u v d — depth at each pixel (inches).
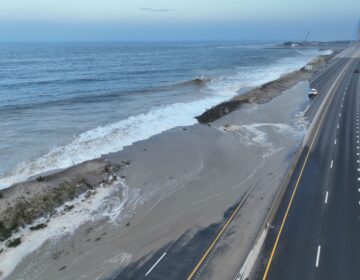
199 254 872.9
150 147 1620.3
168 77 3944.4
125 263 855.7
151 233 981.2
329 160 1414.9
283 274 784.3
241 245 894.4
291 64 5689.0
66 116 2103.8
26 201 1094.4
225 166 1424.7
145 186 1270.9
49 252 917.8
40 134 1756.9
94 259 881.5
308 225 973.8
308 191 1164.5
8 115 2085.4
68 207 1117.7
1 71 4286.4
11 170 1343.5
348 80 3292.3
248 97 2608.3
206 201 1146.0
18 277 832.3
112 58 6830.7
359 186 1197.7
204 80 3533.5
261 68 5029.5
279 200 1104.2
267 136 1775.3
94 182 1278.3
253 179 1288.1
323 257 840.9
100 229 1014.4
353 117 2015.3
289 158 1467.8
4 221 998.4
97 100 2561.5
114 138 1729.8
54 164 1414.9
